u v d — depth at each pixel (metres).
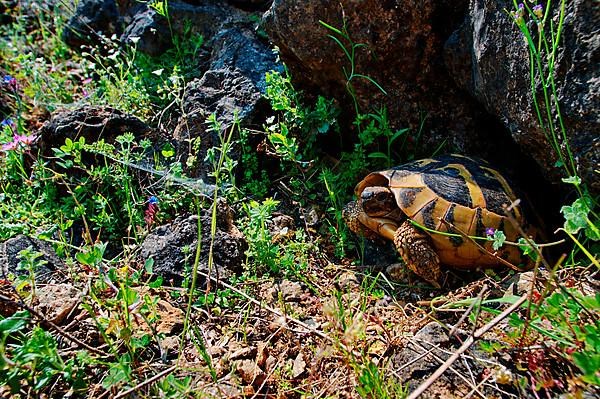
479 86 0.35
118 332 0.28
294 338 0.31
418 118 0.42
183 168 0.45
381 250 0.38
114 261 0.36
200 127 0.45
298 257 0.37
